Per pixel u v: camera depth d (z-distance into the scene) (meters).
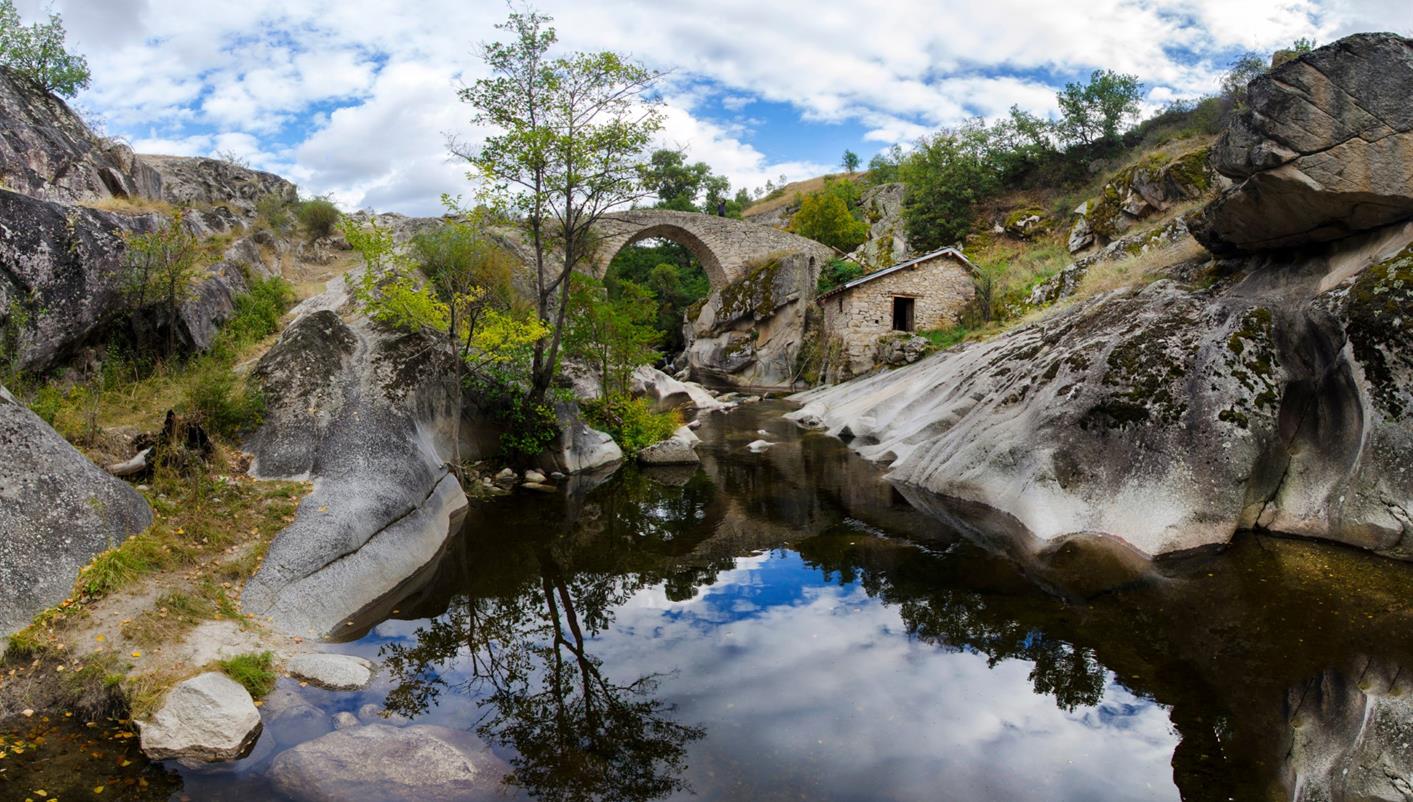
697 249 35.75
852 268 33.88
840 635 6.99
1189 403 8.93
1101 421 9.55
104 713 5.11
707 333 35.19
